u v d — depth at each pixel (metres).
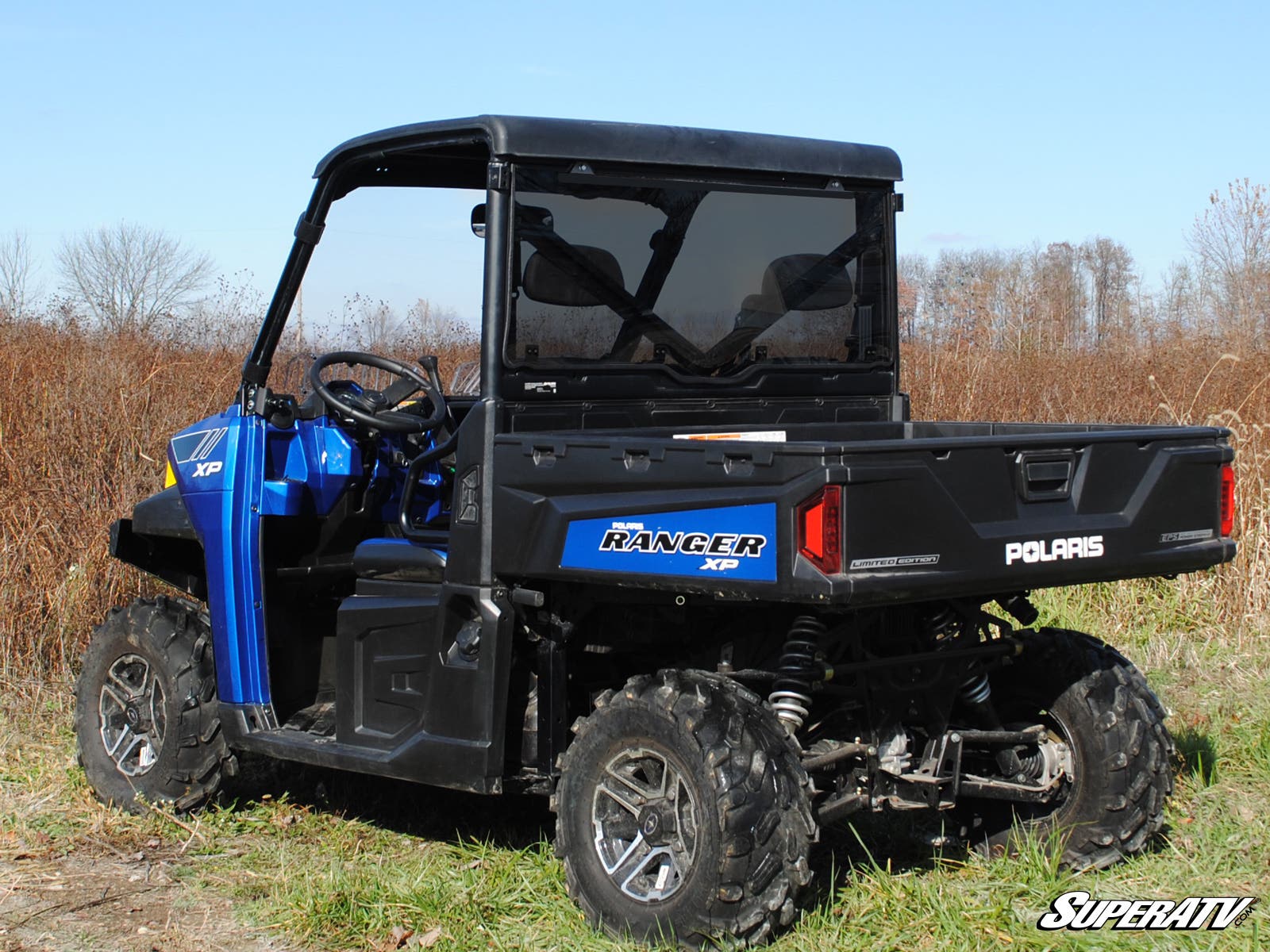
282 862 4.03
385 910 3.62
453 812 4.55
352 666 4.11
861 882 3.65
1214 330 11.66
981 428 4.38
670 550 3.30
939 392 9.01
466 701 3.71
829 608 3.11
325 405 4.64
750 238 4.12
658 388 3.97
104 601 6.32
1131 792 3.80
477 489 3.72
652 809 3.37
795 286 4.23
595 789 3.49
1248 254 13.06
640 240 3.91
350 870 3.94
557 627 3.70
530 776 3.74
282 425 4.53
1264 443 7.75
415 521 4.59
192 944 3.50
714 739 3.24
